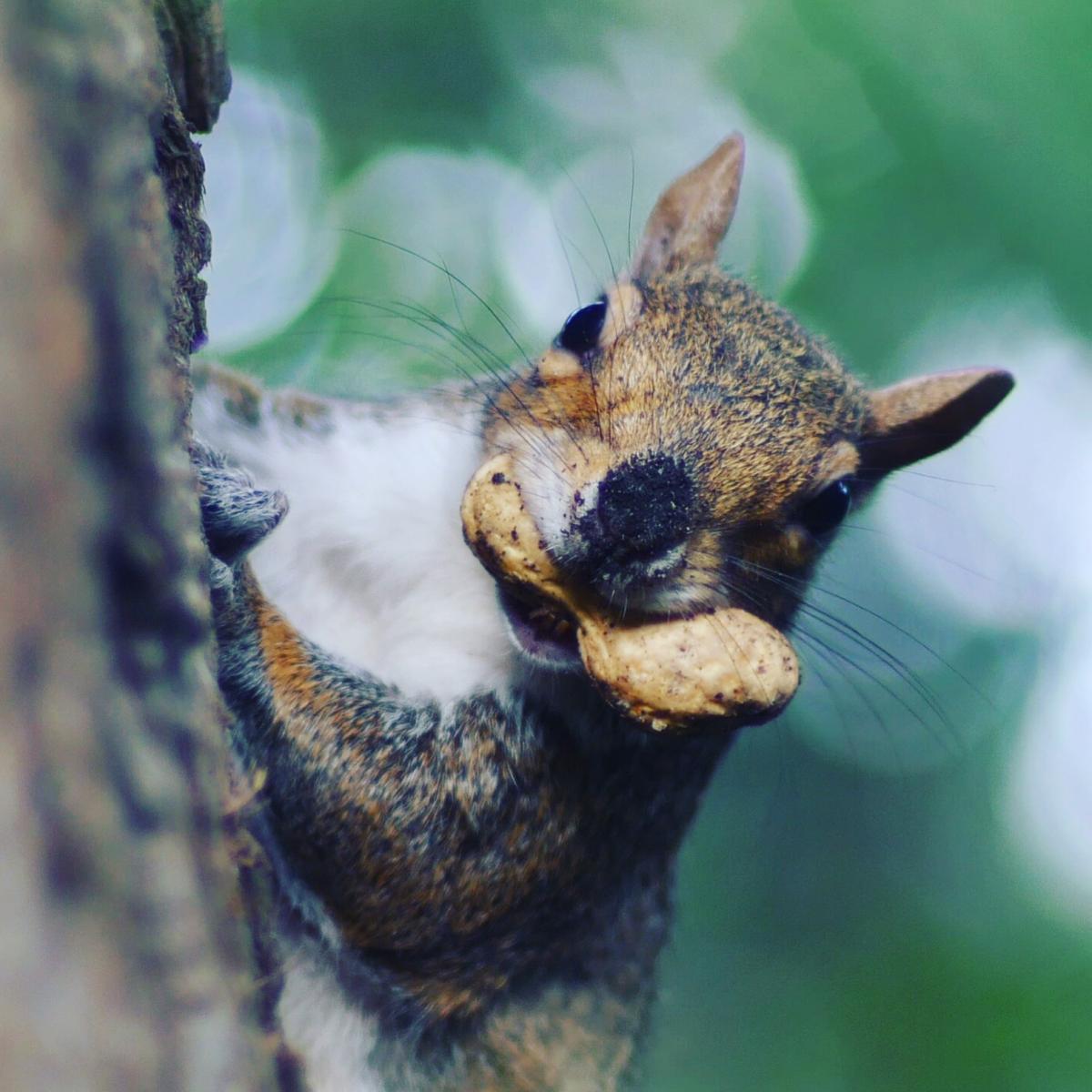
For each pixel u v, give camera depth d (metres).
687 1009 2.78
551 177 2.48
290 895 2.13
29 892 1.36
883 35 2.46
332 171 2.39
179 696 1.82
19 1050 1.32
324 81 2.42
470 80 2.47
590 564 2.12
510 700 2.15
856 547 2.28
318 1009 2.14
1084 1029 2.71
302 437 2.16
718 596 2.13
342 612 2.16
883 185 2.49
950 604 2.59
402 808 2.13
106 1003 1.41
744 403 2.14
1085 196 2.46
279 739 2.13
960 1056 2.70
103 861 1.45
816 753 2.66
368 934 2.14
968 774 2.68
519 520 2.13
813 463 2.15
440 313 2.28
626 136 2.52
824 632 2.20
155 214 2.07
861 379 2.18
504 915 2.15
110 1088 1.39
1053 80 2.45
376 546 2.16
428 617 2.15
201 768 1.84
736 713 2.12
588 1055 2.16
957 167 2.46
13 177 1.53
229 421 2.16
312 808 2.13
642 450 2.13
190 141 2.10
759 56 2.52
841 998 2.77
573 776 2.15
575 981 2.16
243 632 2.13
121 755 1.53
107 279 1.65
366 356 2.25
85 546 1.53
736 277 2.18
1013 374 2.18
